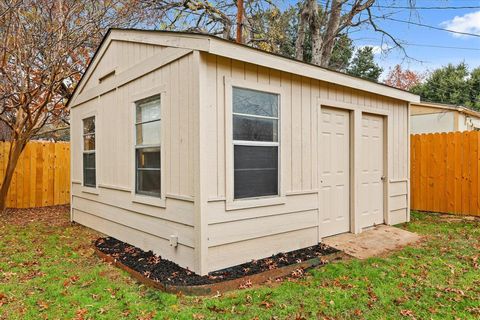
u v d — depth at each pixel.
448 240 5.28
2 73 6.59
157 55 4.40
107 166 5.82
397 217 6.55
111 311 2.97
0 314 2.95
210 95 3.73
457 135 7.22
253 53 3.96
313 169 4.91
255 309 2.98
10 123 8.17
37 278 3.82
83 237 5.85
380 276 3.77
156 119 4.52
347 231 5.62
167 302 3.11
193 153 3.72
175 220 4.06
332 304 3.07
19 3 6.32
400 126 6.69
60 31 7.14
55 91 7.97
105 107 5.88
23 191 8.78
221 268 3.81
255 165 4.17
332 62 18.73
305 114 4.80
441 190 7.46
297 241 4.66
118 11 8.42
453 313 2.91
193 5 11.70
